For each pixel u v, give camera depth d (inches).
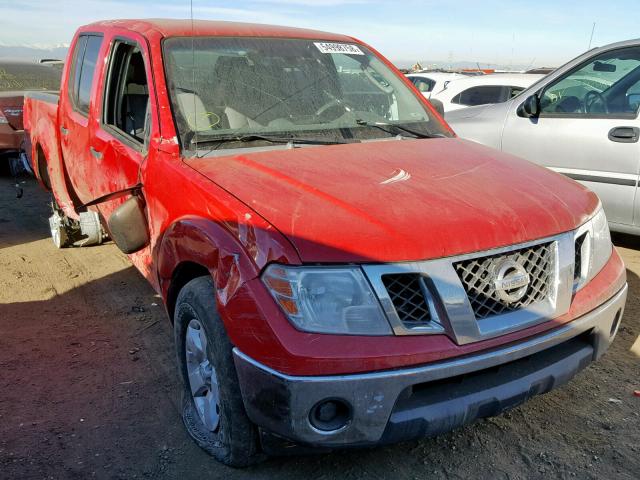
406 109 156.0
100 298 184.7
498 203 102.3
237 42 149.3
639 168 190.7
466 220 95.5
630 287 181.2
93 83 167.8
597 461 108.6
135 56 155.9
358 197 100.5
